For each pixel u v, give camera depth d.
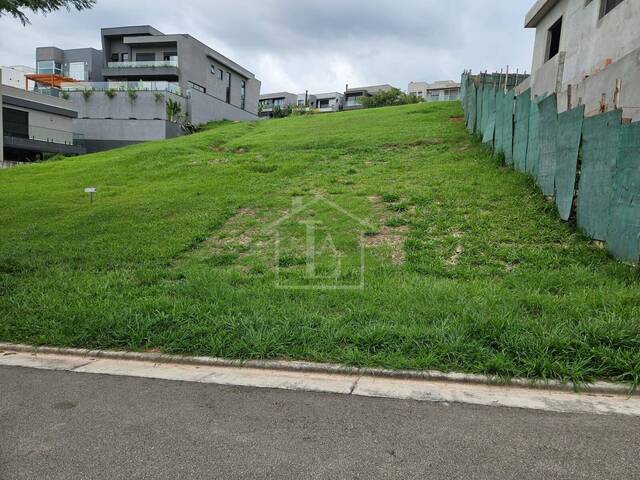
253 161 14.22
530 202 7.98
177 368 4.00
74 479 2.49
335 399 3.35
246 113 42.22
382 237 7.43
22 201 11.45
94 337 4.53
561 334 3.88
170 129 31.42
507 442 2.76
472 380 3.57
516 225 7.25
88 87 31.78
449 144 13.70
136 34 37.75
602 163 6.21
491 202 8.27
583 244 6.38
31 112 27.38
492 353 3.78
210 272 6.21
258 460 2.62
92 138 31.69
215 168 13.63
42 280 6.15
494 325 4.07
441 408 3.19
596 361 3.61
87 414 3.19
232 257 6.98
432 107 21.81
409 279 5.62
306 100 72.19
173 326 4.57
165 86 31.55
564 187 7.21
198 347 4.22
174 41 35.47
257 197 10.01
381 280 5.65
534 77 14.34
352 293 5.23
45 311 5.04
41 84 36.16
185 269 6.46
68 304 5.22
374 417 3.08
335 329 4.29
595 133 6.38
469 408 3.19
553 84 12.54
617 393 3.37
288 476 2.47
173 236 7.98
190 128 32.81
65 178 14.32
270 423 3.02
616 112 5.90
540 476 2.44
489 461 2.57
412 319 4.42
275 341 4.12
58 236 8.40
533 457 2.61
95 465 2.60
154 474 2.52
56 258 7.16
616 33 9.55
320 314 4.70
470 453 2.65
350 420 3.04
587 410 3.14
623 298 4.59
